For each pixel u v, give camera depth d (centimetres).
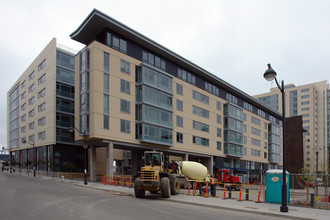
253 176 6575
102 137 3425
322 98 12488
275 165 8381
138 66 4038
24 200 1538
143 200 1798
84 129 3450
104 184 3250
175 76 4784
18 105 6731
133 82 3938
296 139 3925
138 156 4412
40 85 5425
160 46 4309
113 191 2455
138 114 3931
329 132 12188
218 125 5772
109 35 3725
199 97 5275
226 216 1266
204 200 1839
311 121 11962
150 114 4028
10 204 1366
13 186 2459
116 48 3797
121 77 3772
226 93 6294
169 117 4403
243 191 3111
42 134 5200
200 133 5181
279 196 1733
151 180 1897
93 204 1469
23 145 6153
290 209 1516
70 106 5094
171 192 2122
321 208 1656
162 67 4538
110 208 1341
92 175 3769
